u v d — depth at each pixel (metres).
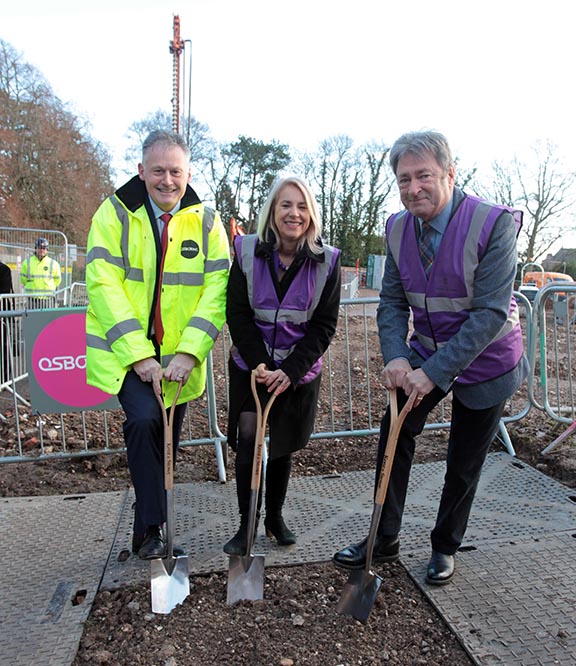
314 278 2.61
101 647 2.19
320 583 2.59
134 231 2.64
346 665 2.06
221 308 2.73
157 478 2.52
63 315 4.00
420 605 2.44
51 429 4.79
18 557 2.86
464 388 2.46
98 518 3.27
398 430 2.31
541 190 30.08
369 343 9.90
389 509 2.62
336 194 42.78
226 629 2.25
